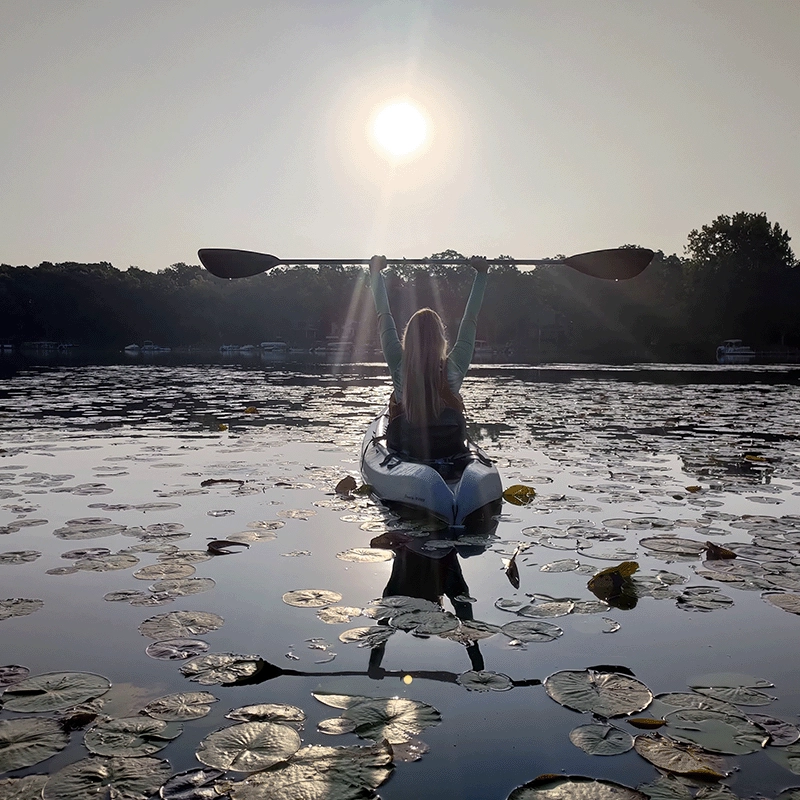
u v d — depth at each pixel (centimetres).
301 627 285
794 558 375
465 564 370
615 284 6581
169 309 7962
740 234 6744
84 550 383
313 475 602
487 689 234
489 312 7488
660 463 659
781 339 6212
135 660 254
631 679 239
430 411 523
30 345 7769
